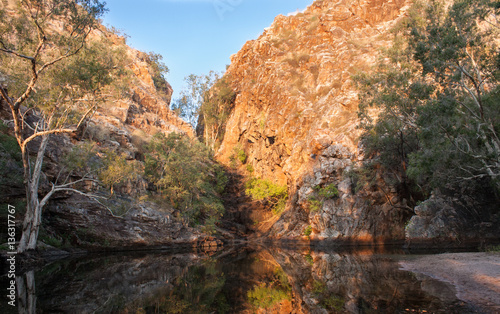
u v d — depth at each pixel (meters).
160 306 11.67
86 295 12.94
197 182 40.41
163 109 62.75
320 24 60.03
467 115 25.48
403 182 37.03
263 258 27.75
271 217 50.25
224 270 20.73
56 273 18.16
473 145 25.77
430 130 22.36
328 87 50.38
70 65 20.62
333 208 38.00
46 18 20.00
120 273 18.66
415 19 26.69
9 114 29.44
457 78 22.75
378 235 36.44
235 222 51.06
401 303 10.77
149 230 34.03
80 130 36.25
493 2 21.16
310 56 57.34
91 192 31.09
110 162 29.78
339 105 45.22
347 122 43.25
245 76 72.56
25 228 21.33
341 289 14.14
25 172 21.27
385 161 36.25
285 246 39.28
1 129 26.41
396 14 58.06
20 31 20.22
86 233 29.91
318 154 42.38
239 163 64.94
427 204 33.00
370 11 58.88
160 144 42.25
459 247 29.97
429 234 32.22
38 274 17.62
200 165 50.88
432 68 22.22
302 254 30.36
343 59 51.72
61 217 29.09
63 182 29.42
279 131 53.31
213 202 45.62
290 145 50.16
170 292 14.08
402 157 35.78
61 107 24.11
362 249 32.75
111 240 31.25
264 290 15.00
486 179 32.19
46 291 13.47
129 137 44.03
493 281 12.94
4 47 19.28
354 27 57.72
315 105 49.59
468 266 16.53
